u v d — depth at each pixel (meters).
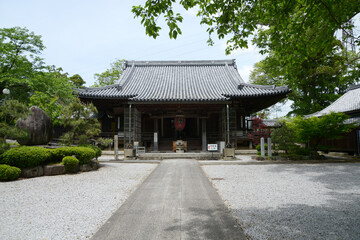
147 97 18.11
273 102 19.83
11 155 8.23
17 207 4.90
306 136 13.84
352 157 15.49
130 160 14.04
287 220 3.99
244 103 20.16
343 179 7.90
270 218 4.09
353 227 3.67
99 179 8.23
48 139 11.08
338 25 4.47
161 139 21.97
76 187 6.90
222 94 18.36
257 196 5.68
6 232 3.59
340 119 13.01
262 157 13.53
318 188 6.57
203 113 19.66
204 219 4.00
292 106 28.34
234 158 14.82
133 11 4.12
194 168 10.70
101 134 20.02
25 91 24.75
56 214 4.44
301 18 4.91
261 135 18.12
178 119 19.11
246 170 10.16
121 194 6.02
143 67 26.28
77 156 9.90
